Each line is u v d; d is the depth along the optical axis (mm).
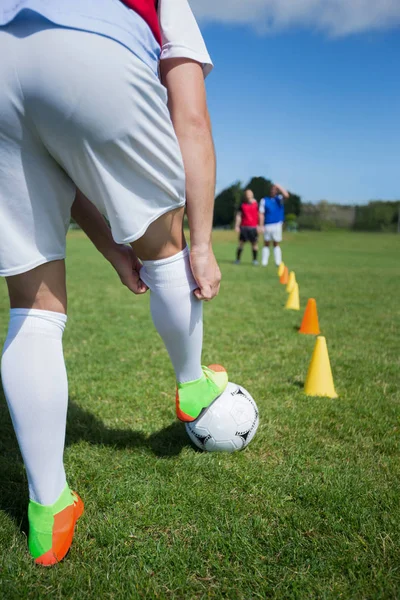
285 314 5883
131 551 1557
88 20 1228
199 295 1625
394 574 1453
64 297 1529
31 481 1479
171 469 2068
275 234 12805
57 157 1352
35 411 1431
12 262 1354
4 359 1454
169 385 3191
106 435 2406
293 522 1705
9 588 1367
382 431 2520
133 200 1383
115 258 1771
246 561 1512
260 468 2092
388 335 4891
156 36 1415
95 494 1865
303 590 1388
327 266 13320
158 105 1323
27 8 1205
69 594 1371
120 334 4668
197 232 1582
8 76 1220
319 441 2395
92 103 1224
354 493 1885
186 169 1510
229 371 3510
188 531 1662
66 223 1494
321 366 3090
